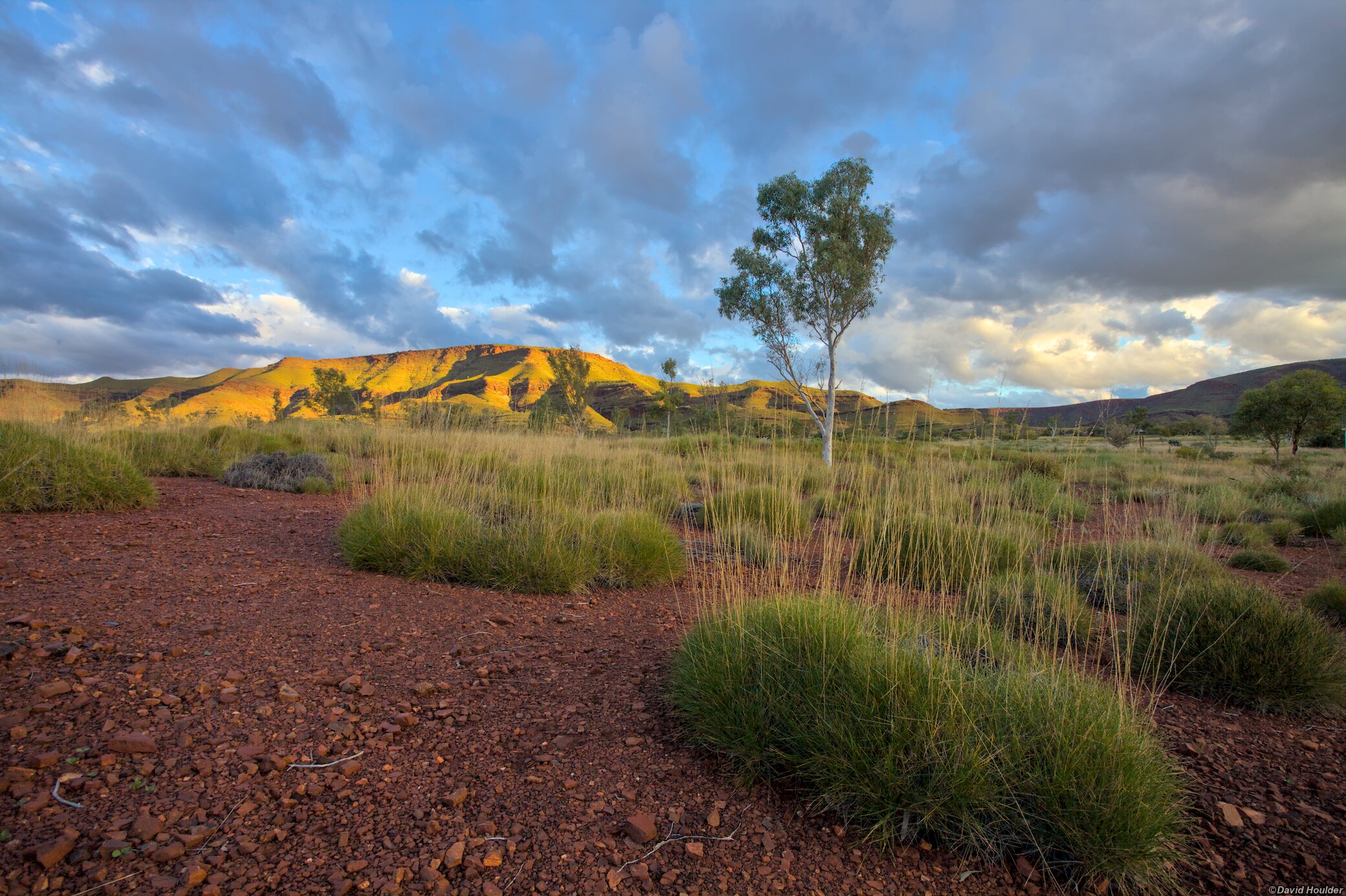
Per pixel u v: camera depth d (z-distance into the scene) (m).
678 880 2.05
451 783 2.49
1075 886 2.18
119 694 2.77
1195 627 3.81
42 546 4.97
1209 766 2.93
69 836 1.91
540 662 3.78
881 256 18.67
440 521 5.77
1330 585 5.40
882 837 2.27
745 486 9.00
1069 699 2.70
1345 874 2.21
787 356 18.69
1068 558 6.36
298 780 2.40
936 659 2.80
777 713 2.74
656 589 5.70
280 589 4.64
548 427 11.72
